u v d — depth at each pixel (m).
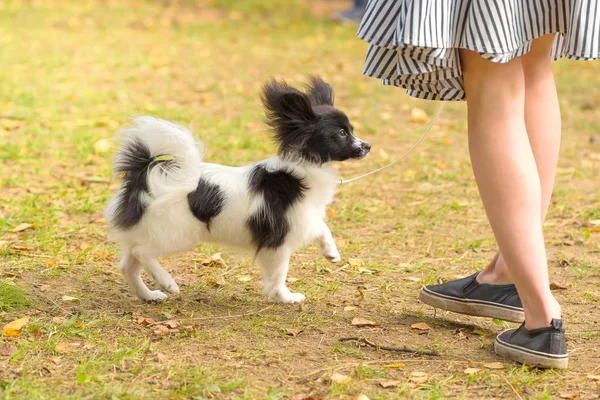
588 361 4.38
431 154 10.24
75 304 5.18
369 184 8.80
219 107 12.45
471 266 6.33
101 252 6.29
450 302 4.92
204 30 19.92
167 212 5.04
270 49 17.89
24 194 7.88
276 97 5.09
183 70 15.29
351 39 19.41
